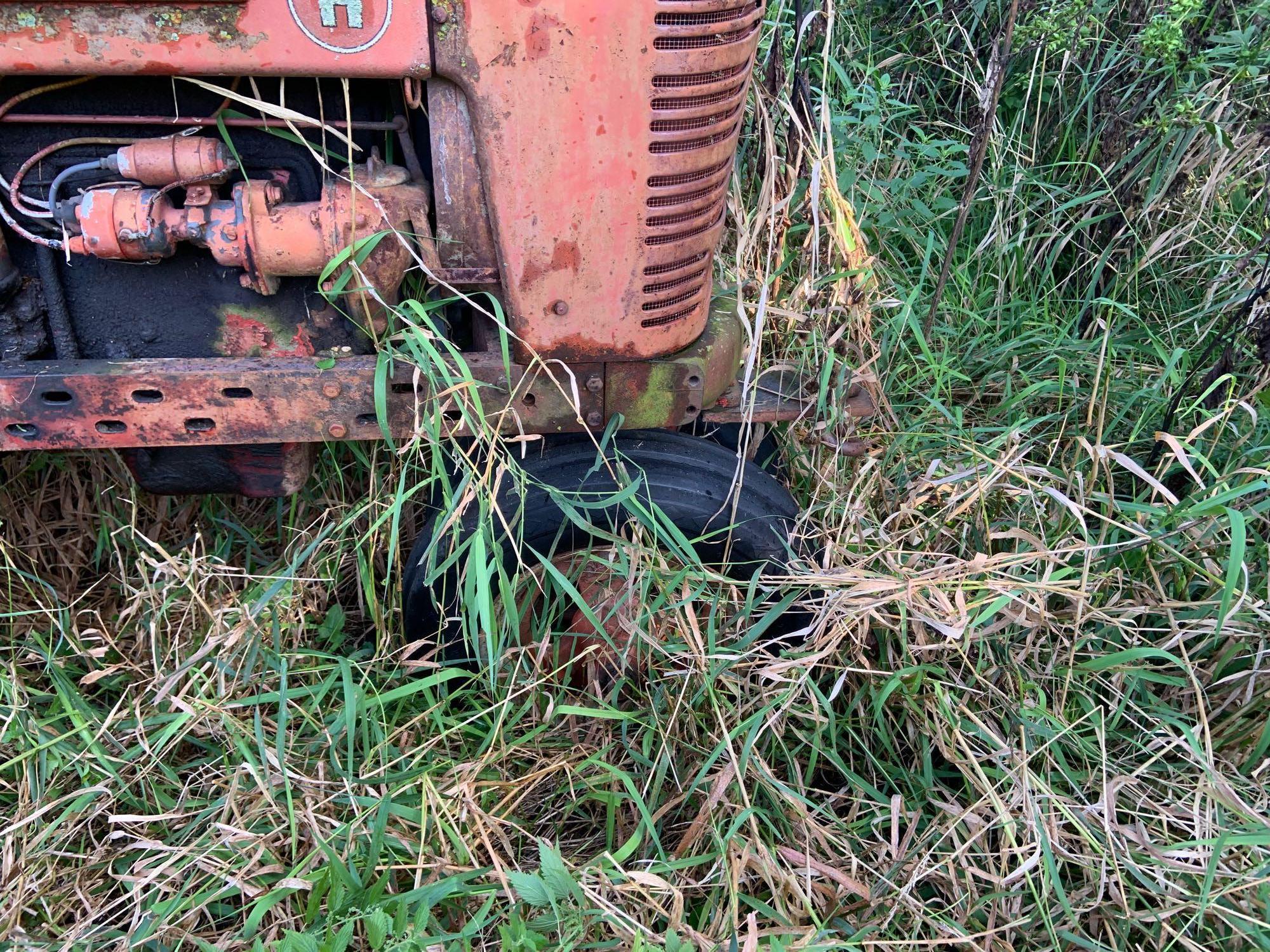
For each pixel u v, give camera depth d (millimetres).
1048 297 3168
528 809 1911
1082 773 1955
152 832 1819
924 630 2053
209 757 1980
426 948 1463
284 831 1761
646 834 1820
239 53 1538
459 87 1604
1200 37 3139
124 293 1842
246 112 1718
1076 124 3426
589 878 1640
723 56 1617
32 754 1817
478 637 1789
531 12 1524
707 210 1767
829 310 2262
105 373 1740
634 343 1808
